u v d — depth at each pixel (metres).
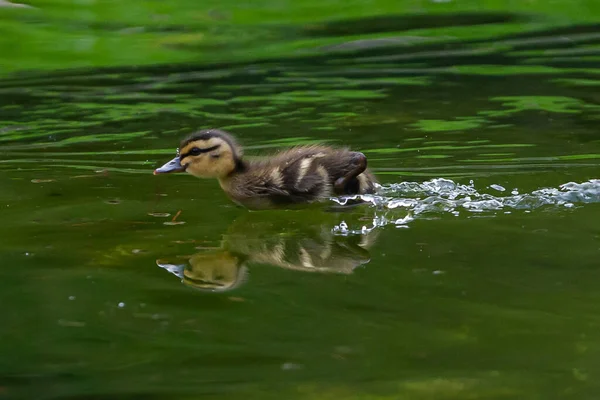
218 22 25.97
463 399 6.95
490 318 8.32
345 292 9.05
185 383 7.28
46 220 11.69
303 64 21.67
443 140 15.29
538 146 14.74
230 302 8.89
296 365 7.53
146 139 16.12
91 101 19.11
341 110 17.66
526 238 10.48
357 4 27.52
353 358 7.64
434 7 26.89
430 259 9.87
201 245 10.70
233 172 12.92
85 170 14.27
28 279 9.56
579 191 12.38
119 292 9.19
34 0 27.97
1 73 21.80
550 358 7.55
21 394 7.14
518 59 21.28
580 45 22.38
